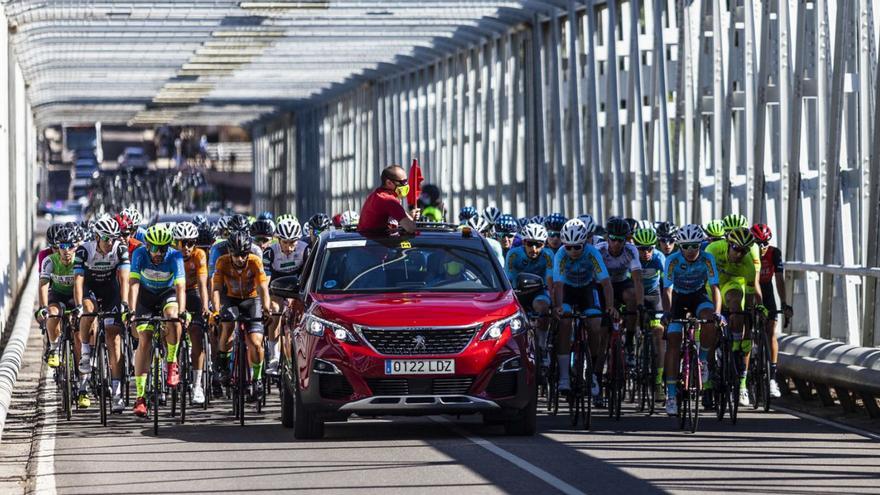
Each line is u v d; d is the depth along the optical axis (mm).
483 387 21922
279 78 79750
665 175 42719
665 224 29266
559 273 25312
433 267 23859
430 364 21797
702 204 40562
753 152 37562
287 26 53750
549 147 52438
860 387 25500
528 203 54219
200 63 69438
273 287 24125
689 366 23969
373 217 25219
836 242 32656
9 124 57438
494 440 22484
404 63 70812
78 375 27844
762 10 36438
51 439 23656
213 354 28531
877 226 29875
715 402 25562
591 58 47250
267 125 127625
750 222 37594
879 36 30688
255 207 136625
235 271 26391
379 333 21922
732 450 21141
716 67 39375
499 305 22609
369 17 51469
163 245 25172
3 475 19812
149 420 26438
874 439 22562
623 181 45156
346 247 24250
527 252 27438
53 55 65062
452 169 65625
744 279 27688
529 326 22781
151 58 65562
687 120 41125
